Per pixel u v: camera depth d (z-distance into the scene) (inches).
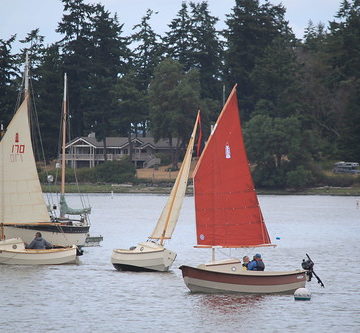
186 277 6633.9
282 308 6230.3
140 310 6136.8
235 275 6584.6
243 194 6692.9
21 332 5487.2
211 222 6678.2
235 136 6697.8
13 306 6264.8
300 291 6515.8
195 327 5664.4
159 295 6673.2
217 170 6692.9
